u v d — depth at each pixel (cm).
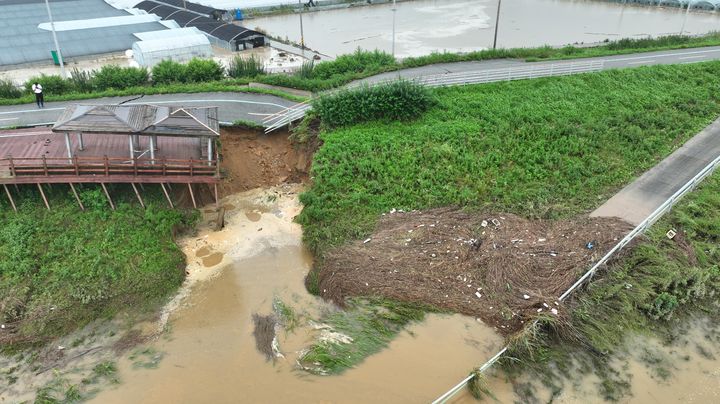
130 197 2538
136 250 2320
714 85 3653
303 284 2264
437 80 3544
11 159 2309
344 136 2952
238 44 5681
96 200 2458
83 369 1859
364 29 6900
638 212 2495
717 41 4728
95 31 5719
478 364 1856
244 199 2838
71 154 2420
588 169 2805
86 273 2197
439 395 1748
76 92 3600
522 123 3114
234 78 3969
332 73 4041
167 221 2478
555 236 2350
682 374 1816
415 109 3133
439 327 1995
